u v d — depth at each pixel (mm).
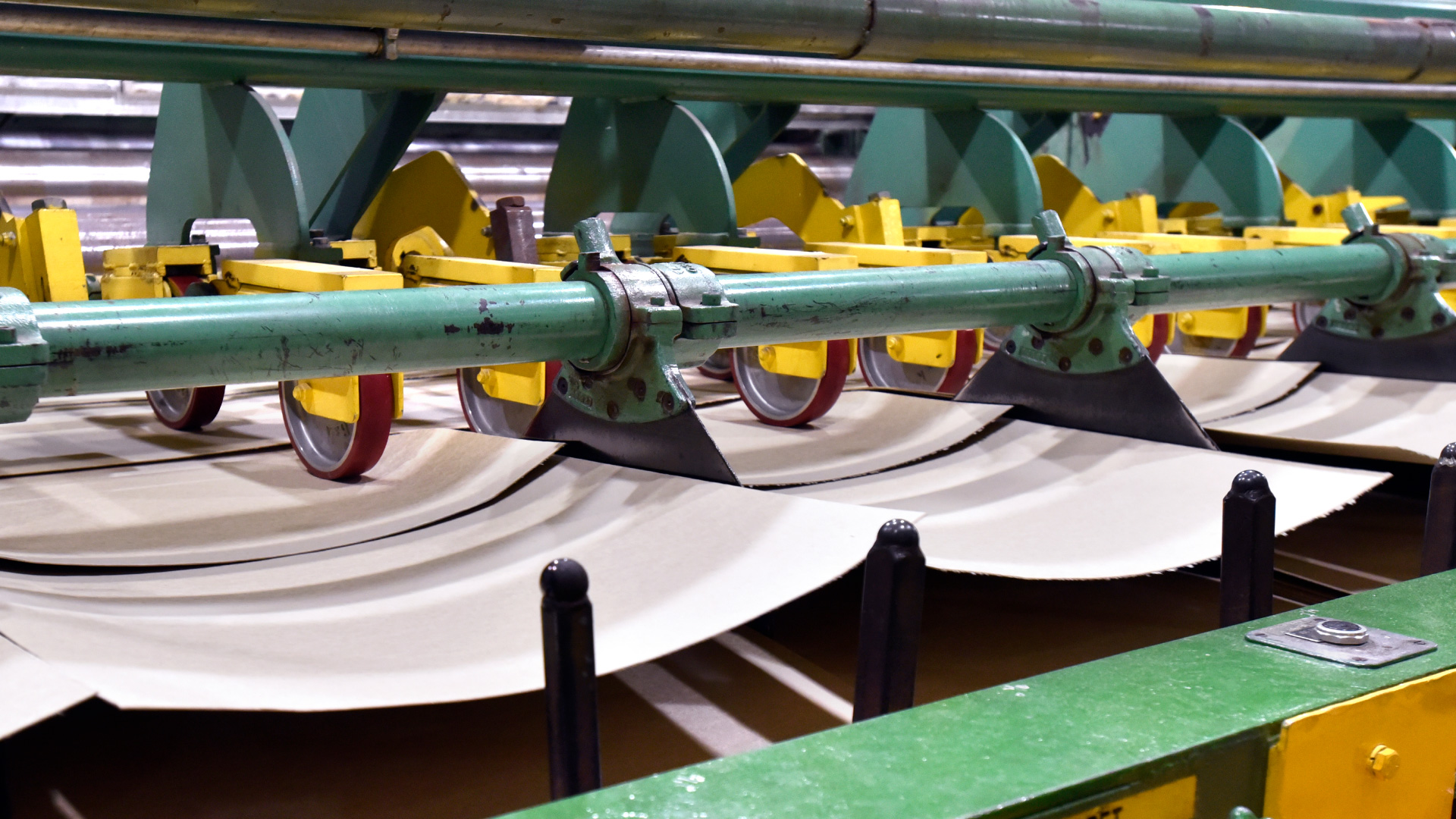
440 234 3920
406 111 3521
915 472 2605
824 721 1839
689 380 4477
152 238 3674
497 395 2912
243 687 1303
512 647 1518
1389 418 3031
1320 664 1250
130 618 1603
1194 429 2518
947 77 4016
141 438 3340
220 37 2807
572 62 3342
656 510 2018
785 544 1781
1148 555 1938
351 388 2480
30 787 1606
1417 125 5426
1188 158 5172
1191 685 1189
